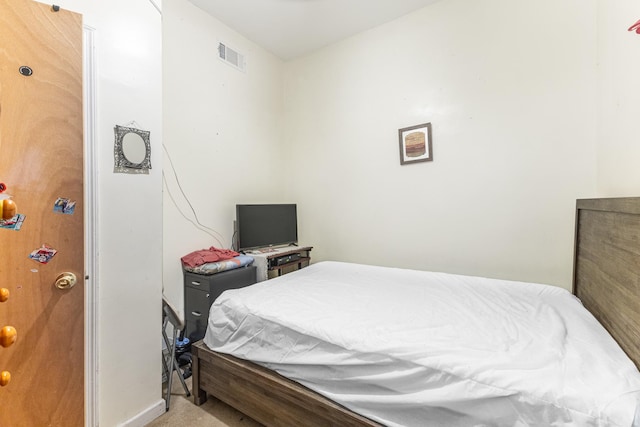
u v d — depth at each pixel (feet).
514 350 3.23
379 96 9.00
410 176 8.47
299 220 11.01
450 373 3.01
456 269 7.79
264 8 8.18
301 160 10.90
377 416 3.38
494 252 7.23
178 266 7.67
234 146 9.30
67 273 3.61
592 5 6.05
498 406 2.70
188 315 7.57
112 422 4.42
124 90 4.61
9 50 3.12
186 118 7.85
